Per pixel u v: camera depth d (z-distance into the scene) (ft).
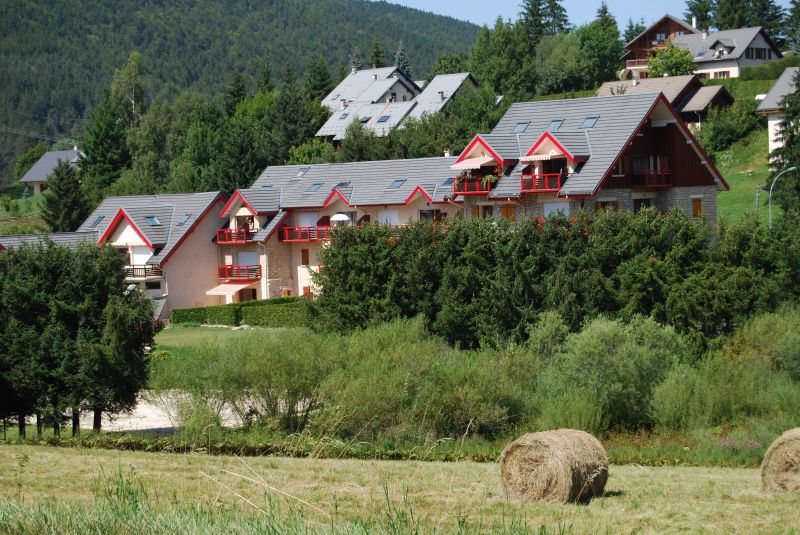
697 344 207.82
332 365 167.63
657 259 225.35
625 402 166.81
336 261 254.68
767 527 86.28
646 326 184.14
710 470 132.57
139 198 416.67
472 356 178.50
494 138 309.63
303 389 164.76
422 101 598.34
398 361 168.55
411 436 158.51
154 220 395.75
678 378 168.04
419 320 190.29
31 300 168.35
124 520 70.28
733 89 512.63
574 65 632.79
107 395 166.91
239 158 537.24
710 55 637.30
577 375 168.04
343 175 380.17
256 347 167.43
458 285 241.35
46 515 71.20
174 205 404.57
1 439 160.76
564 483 100.07
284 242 382.63
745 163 437.99
